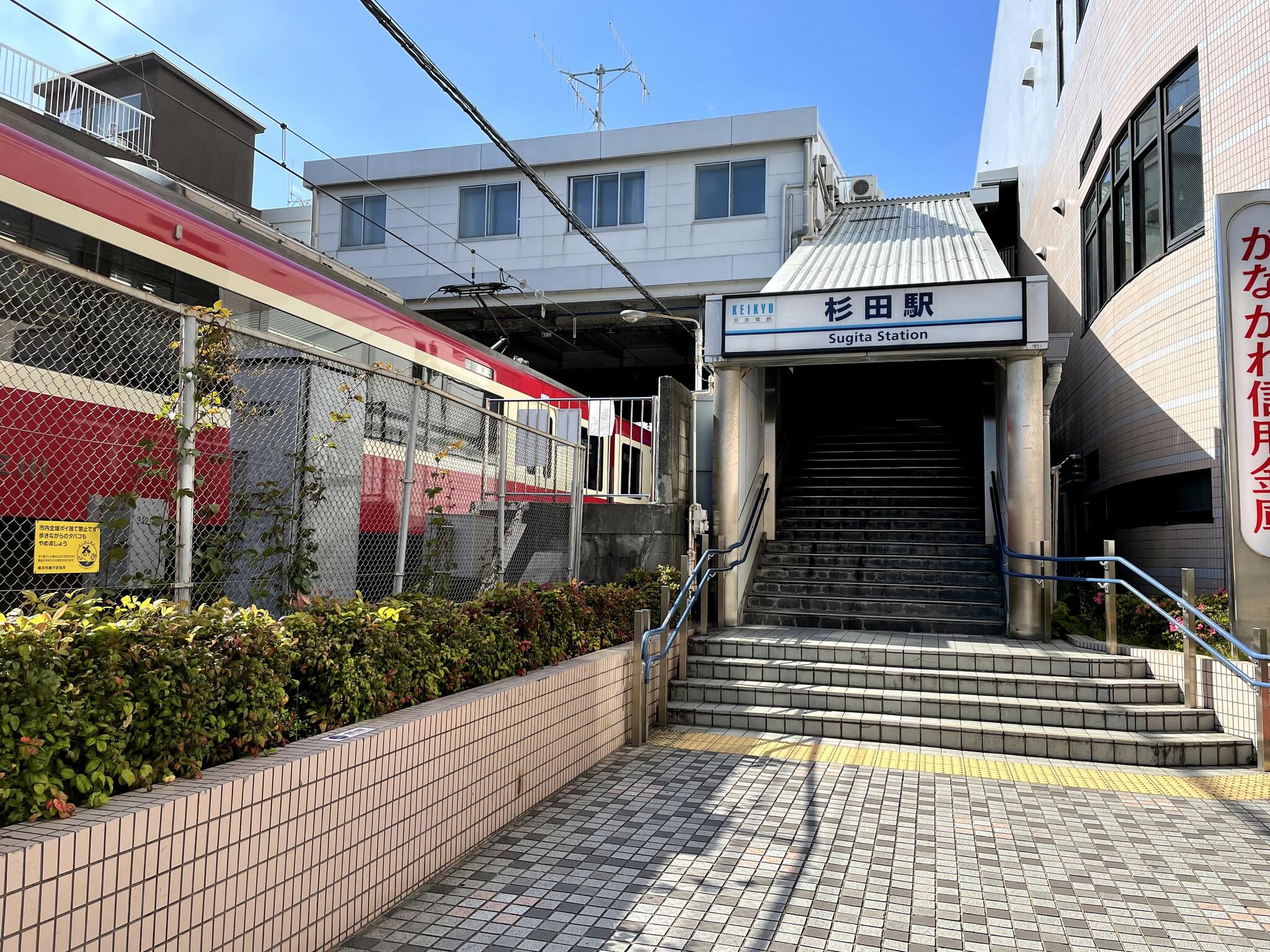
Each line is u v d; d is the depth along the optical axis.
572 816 4.89
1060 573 10.21
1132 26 10.98
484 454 6.88
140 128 19.50
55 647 2.55
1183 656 6.90
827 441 14.38
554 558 8.38
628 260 20.19
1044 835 4.78
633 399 10.62
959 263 11.72
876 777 5.87
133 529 3.90
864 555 10.61
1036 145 18.27
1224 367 7.01
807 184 18.92
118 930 2.36
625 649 6.71
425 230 21.41
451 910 3.65
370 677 3.94
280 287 7.32
